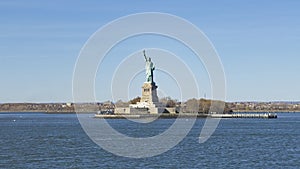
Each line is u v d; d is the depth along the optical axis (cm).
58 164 9475
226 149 12300
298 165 9362
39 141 15200
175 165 9325
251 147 12900
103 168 8962
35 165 9388
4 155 11000
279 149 12312
